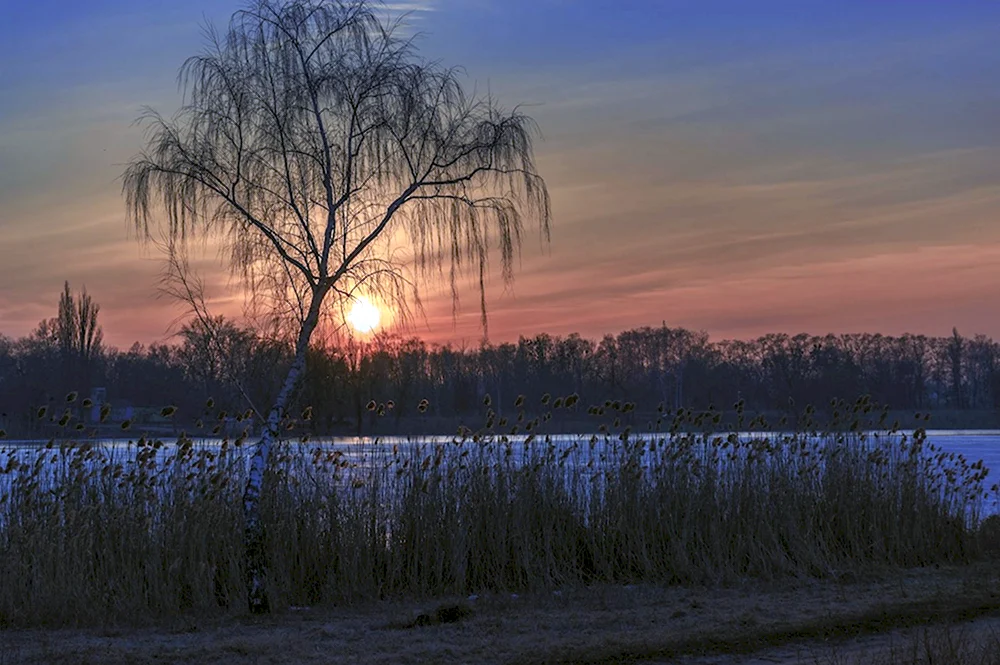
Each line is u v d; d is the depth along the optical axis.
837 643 10.05
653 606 12.13
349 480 13.85
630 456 15.24
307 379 12.89
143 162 12.49
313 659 9.47
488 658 9.51
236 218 12.62
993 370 114.69
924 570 14.62
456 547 13.34
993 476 28.09
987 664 8.57
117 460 13.73
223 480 13.10
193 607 12.09
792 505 15.21
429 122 12.75
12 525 12.22
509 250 12.97
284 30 12.60
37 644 10.26
